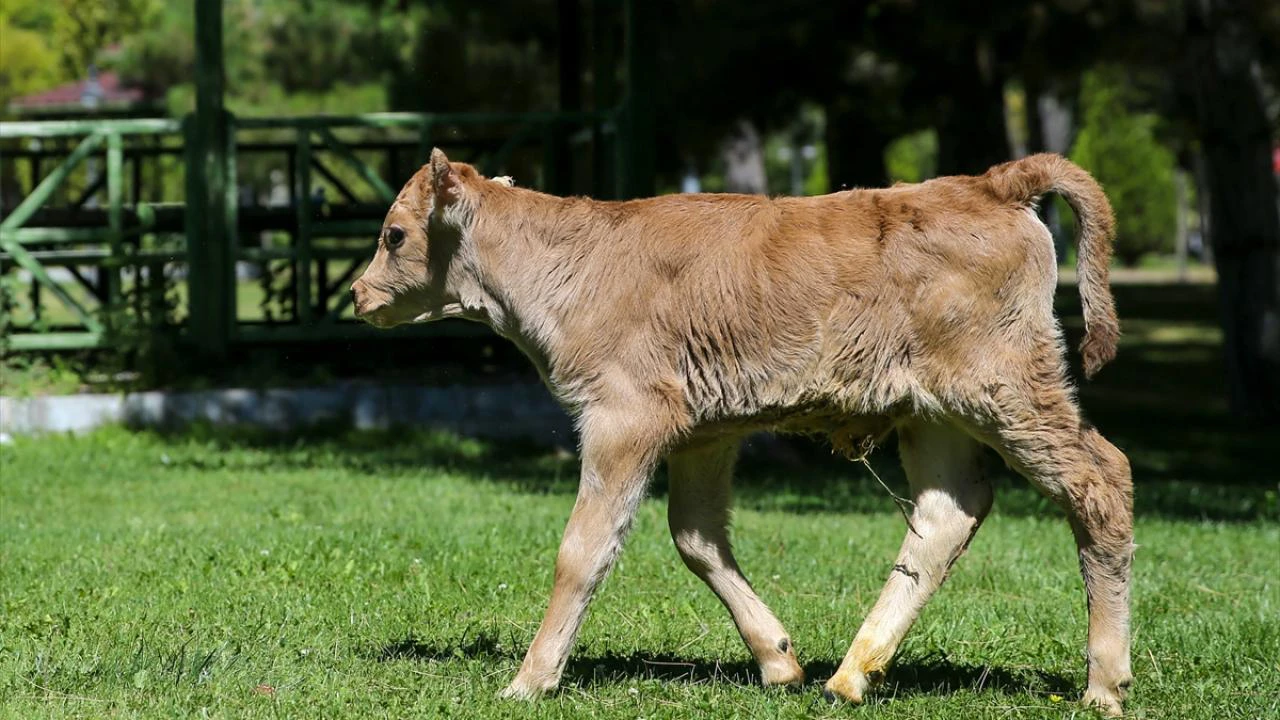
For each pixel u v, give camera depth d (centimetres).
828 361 1039
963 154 3819
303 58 6725
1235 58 3534
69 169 2827
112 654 1162
